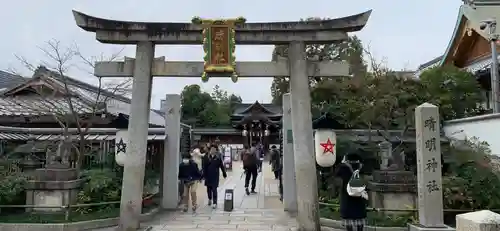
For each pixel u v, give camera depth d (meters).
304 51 9.84
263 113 41.41
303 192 9.41
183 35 9.90
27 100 19.25
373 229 9.28
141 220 10.66
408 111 13.50
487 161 11.27
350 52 25.14
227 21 9.77
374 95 14.16
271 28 9.76
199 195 15.42
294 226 10.04
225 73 9.86
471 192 9.69
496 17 17.89
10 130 15.62
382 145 11.30
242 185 18.39
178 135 12.88
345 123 14.58
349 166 7.97
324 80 17.92
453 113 15.17
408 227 9.09
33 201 10.66
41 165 13.82
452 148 12.69
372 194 10.59
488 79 16.72
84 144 14.43
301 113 9.62
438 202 8.69
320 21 9.72
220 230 9.64
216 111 50.28
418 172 9.05
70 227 9.36
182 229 9.75
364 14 9.60
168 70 9.90
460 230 4.94
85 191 11.10
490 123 12.50
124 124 10.84
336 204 10.78
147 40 9.88
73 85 21.22
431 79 15.08
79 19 9.67
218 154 13.34
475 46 20.02
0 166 11.89
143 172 9.68
